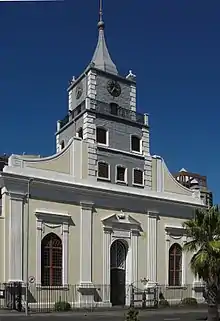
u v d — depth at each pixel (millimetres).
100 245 40500
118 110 44781
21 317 29859
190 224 28922
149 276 43125
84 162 41062
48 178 38406
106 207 41406
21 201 36688
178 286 44969
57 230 38312
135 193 43281
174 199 46000
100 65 45562
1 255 35500
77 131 43375
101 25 47938
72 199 39438
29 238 36688
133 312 19000
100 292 39812
